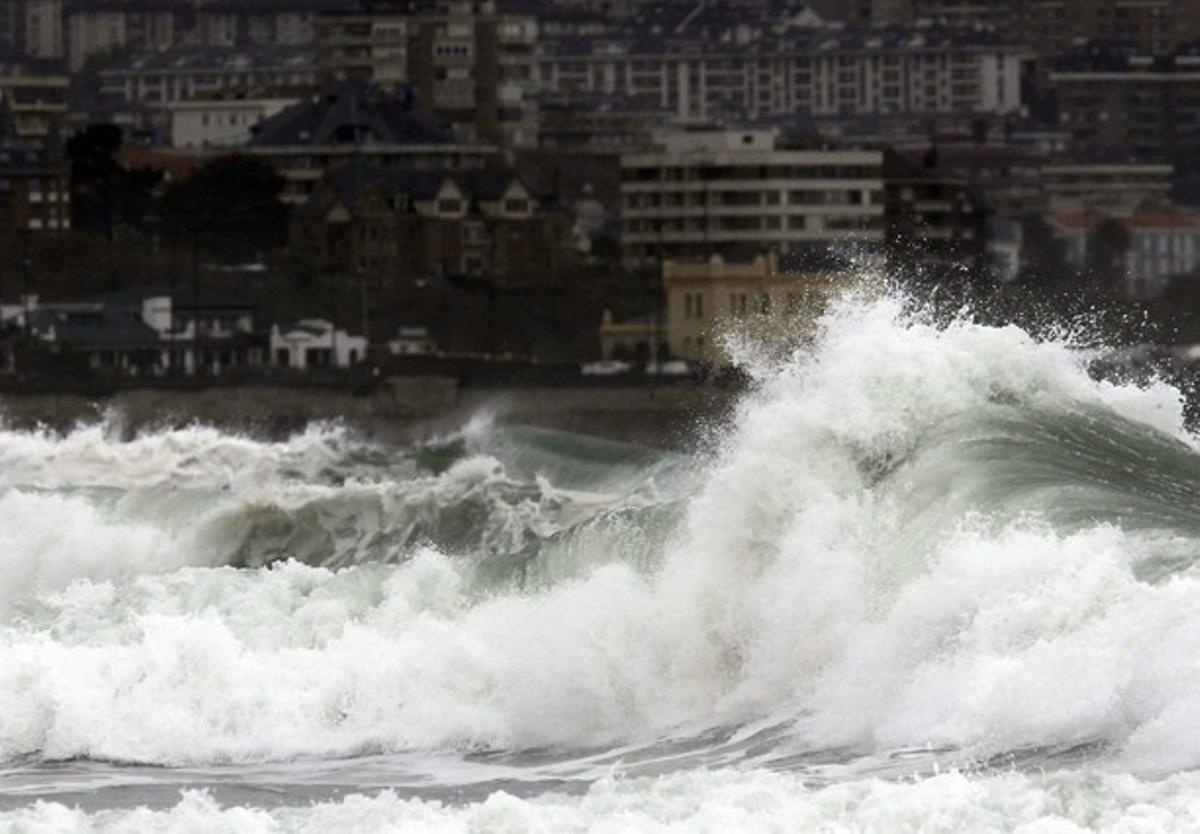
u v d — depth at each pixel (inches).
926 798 3828.7
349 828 3969.0
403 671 5000.0
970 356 5467.5
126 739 4896.7
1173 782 3804.1
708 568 4953.3
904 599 4507.9
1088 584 4311.0
